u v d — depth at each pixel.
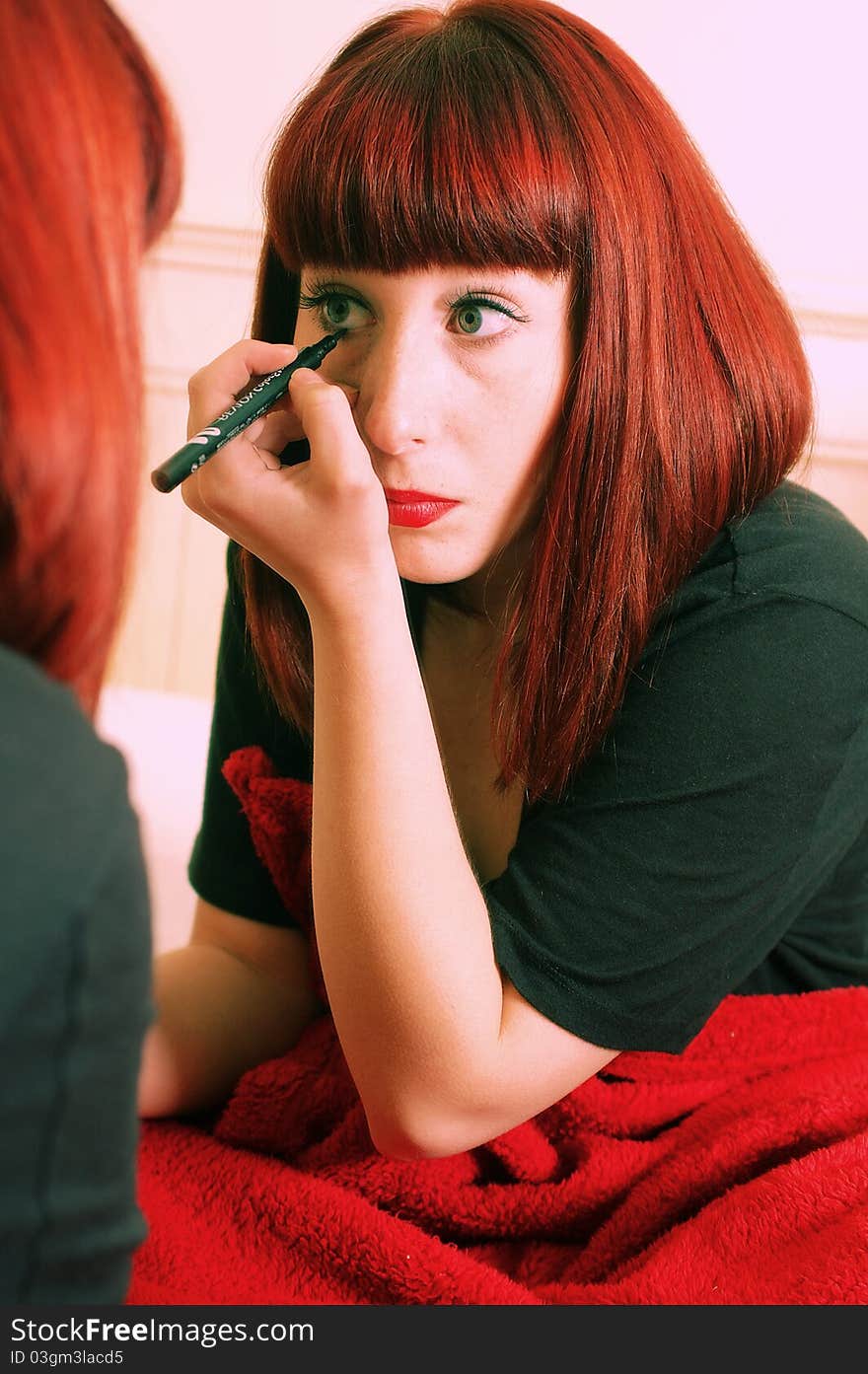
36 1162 0.37
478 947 0.73
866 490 1.89
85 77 0.40
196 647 2.08
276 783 0.91
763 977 0.90
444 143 0.70
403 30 0.77
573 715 0.78
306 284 0.77
